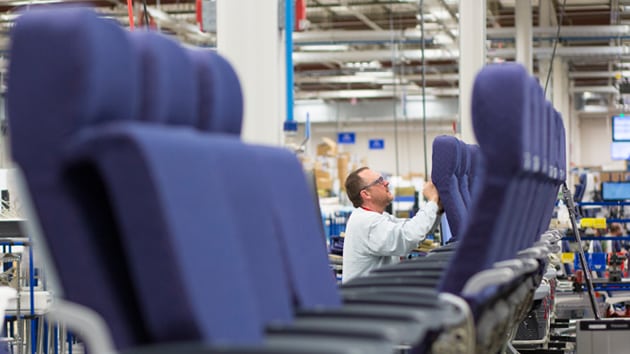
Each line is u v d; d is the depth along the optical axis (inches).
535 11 689.0
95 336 62.9
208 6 184.9
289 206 93.6
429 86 1012.5
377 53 802.8
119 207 59.2
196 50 87.3
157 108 72.9
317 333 71.4
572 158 1044.5
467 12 334.6
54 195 61.7
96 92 62.0
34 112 61.6
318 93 1057.5
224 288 66.4
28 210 63.6
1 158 338.6
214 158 72.9
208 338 62.0
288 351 59.0
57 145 61.1
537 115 128.5
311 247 97.6
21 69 61.9
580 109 1118.4
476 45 334.6
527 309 169.8
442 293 107.0
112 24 66.9
